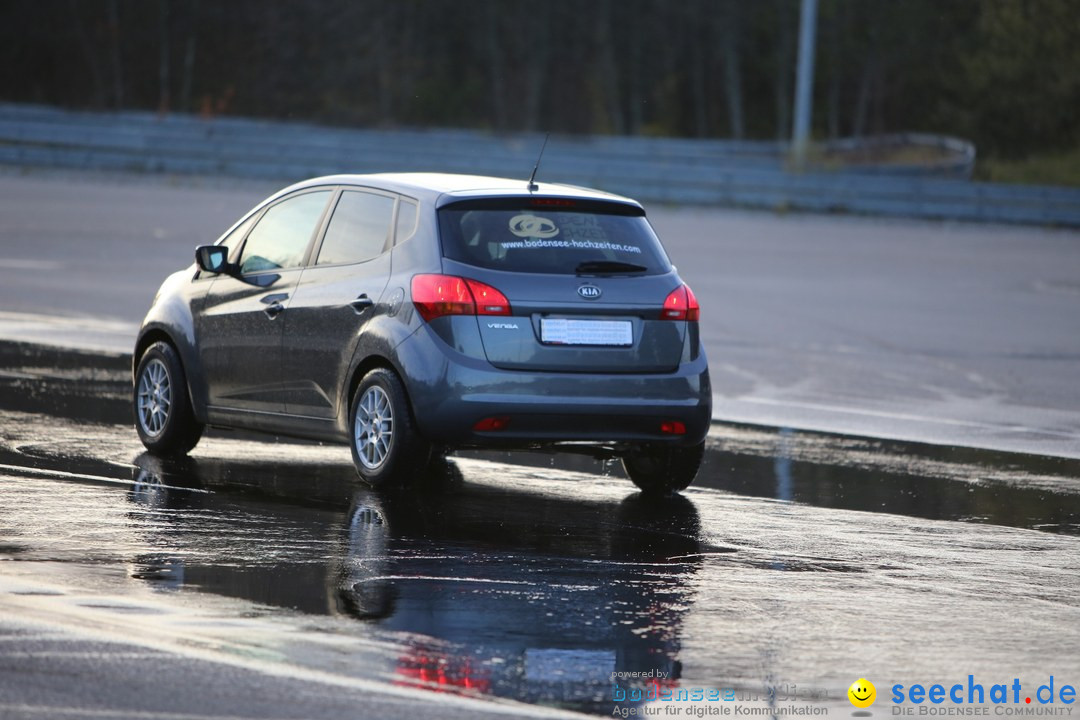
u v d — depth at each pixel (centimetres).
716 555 2431
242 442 3416
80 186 11100
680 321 2878
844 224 11275
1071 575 2383
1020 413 4316
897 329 6162
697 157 14562
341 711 1593
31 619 1888
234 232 3231
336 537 2452
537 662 1797
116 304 5950
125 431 3453
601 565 2327
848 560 2428
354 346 2862
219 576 2148
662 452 2973
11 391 3931
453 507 2756
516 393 2736
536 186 2967
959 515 2873
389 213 2911
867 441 3750
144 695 1625
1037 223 11600
